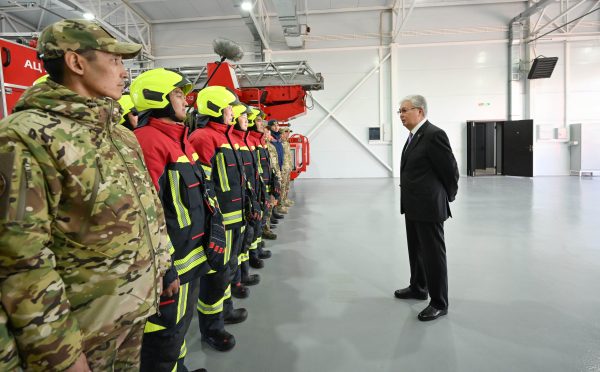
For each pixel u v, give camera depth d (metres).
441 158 2.34
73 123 0.95
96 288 0.97
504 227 5.05
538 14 11.84
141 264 1.07
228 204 2.29
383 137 12.55
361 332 2.33
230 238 2.30
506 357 2.02
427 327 2.37
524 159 12.12
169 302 1.45
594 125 11.54
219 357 2.06
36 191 0.83
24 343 0.80
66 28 0.99
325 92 12.65
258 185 3.32
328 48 12.47
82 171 0.92
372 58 12.41
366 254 4.00
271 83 6.05
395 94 12.32
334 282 3.20
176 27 12.79
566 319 2.44
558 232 4.72
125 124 1.82
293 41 11.62
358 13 12.33
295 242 4.55
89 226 0.94
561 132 12.06
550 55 11.98
